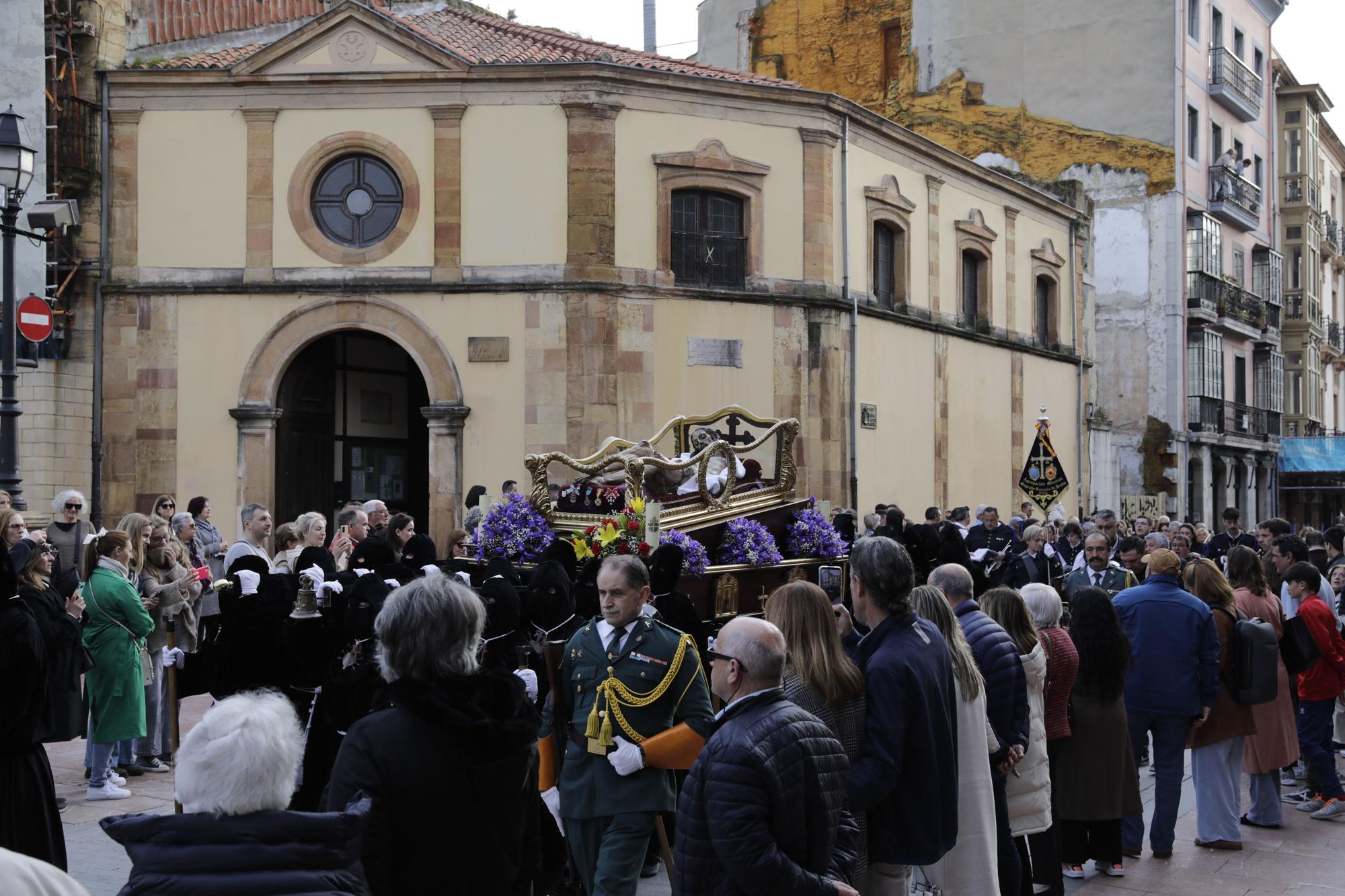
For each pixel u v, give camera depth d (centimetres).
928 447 2523
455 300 2000
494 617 766
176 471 1983
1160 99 3594
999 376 2823
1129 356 3659
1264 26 4325
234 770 351
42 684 632
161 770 1078
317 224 2020
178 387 1989
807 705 531
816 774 449
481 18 2372
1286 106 4809
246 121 2006
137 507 1980
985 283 2770
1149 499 3609
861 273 2306
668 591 829
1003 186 2820
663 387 2047
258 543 1124
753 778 437
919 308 2495
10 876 275
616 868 616
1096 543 1205
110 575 952
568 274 1986
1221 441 3819
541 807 736
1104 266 3678
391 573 853
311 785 762
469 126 2006
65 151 1958
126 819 354
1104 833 841
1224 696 919
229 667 779
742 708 458
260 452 1977
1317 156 5106
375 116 2009
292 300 2000
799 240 2177
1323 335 5191
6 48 1877
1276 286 4356
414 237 2006
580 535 940
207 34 2269
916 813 546
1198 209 3725
